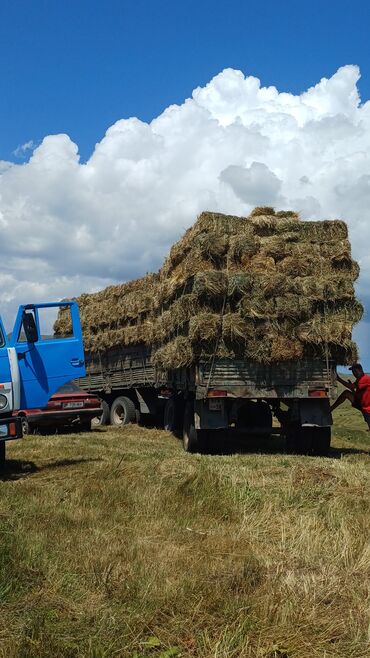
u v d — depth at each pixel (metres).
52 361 8.95
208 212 10.62
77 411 14.90
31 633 3.54
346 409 25.64
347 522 5.60
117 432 15.34
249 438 14.21
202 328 10.16
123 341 16.58
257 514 6.08
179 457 9.84
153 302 14.65
